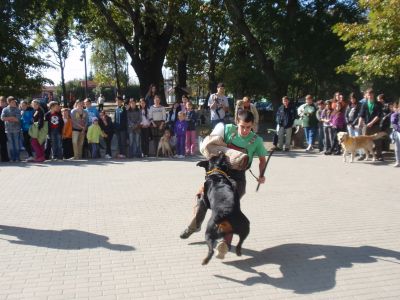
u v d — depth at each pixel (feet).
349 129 47.09
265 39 85.30
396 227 22.09
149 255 18.44
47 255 18.48
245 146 18.71
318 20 80.94
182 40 88.43
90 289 15.29
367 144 43.55
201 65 110.63
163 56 84.69
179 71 100.27
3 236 20.92
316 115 52.24
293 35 80.43
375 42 41.14
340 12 80.38
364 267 17.04
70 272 16.74
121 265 17.40
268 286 15.48
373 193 29.66
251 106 37.29
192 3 78.79
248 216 24.04
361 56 45.01
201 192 19.17
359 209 25.53
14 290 15.21
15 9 60.95
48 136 46.03
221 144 18.71
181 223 22.85
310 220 23.31
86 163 43.32
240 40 91.15
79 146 46.62
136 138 47.39
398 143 40.24
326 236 20.74
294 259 17.92
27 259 18.04
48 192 30.07
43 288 15.37
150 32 82.23
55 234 21.18
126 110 47.52
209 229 16.30
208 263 17.56
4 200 27.86
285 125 52.13
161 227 22.20
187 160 45.27
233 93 103.71
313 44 81.25
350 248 19.12
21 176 36.17
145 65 83.51
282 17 79.87
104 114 47.42
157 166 41.22
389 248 19.08
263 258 18.06
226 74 98.99
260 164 19.58
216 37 99.91
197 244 19.74
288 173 37.29
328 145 49.62
